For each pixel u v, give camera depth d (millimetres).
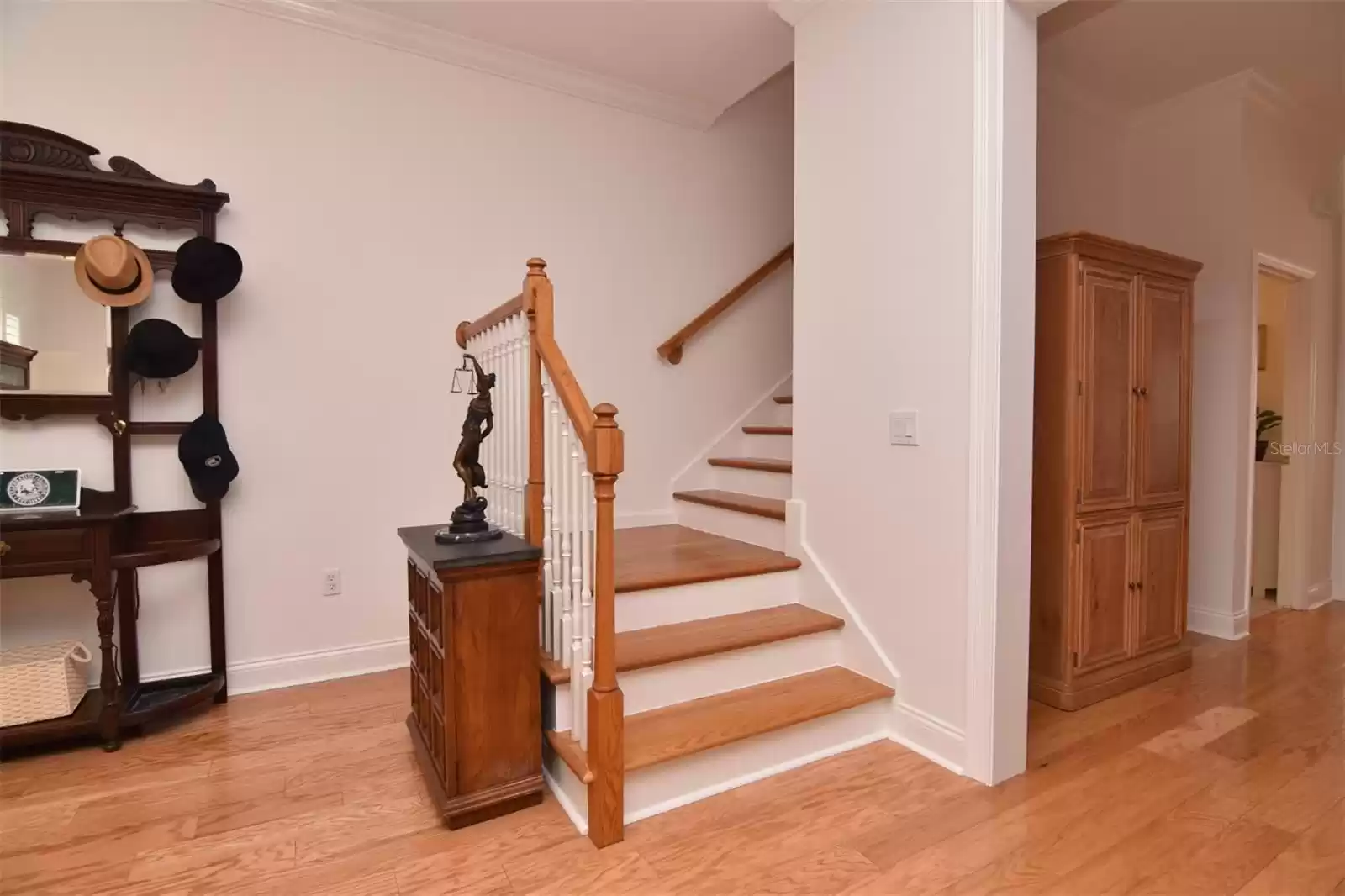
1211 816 1839
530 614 1882
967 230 2031
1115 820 1823
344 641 2852
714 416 3834
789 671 2412
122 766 2096
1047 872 1608
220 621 2582
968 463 2033
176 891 1532
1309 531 4016
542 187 3256
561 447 1961
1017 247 1995
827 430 2568
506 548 1907
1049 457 2602
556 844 1716
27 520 2061
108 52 2422
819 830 1772
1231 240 3426
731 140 3842
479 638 1810
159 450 2531
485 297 3121
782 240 4047
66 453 2393
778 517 2875
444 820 1783
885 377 2320
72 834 1746
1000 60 1938
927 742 2182
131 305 2396
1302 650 3270
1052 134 3455
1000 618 2000
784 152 4047
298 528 2758
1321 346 4016
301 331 2744
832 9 2512
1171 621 2957
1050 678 2611
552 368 1925
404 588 2961
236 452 2641
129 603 2459
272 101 2674
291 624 2752
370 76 2852
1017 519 2033
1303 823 1809
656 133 3580
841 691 2277
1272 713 2535
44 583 2395
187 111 2537
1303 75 3334
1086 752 2213
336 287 2805
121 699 2252
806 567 2670
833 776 2053
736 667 2289
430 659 1963
